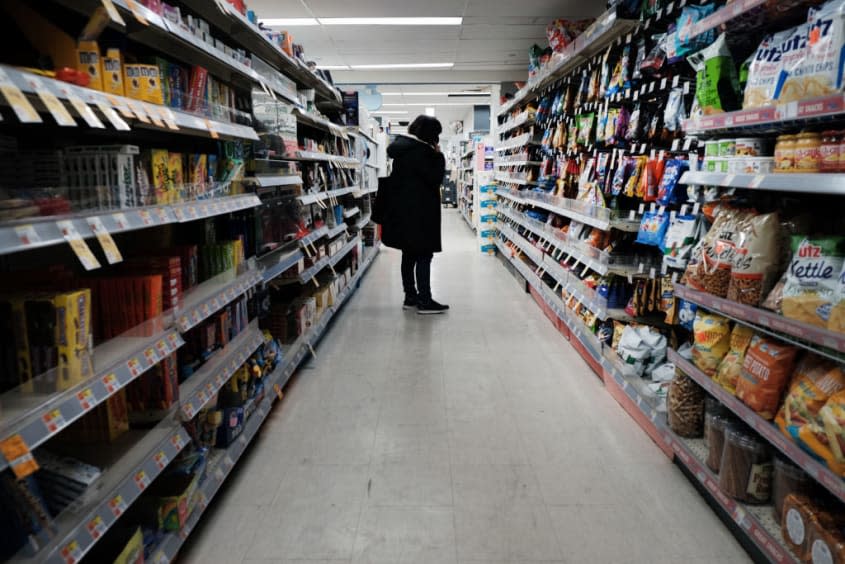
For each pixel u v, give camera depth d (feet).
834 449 4.30
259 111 8.97
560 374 11.17
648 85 9.15
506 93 30.25
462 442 8.28
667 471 7.45
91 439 5.23
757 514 5.64
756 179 5.32
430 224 15.46
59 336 3.99
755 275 5.61
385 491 6.99
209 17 7.82
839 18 4.37
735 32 6.32
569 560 5.71
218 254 7.38
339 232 15.88
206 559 5.75
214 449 7.06
